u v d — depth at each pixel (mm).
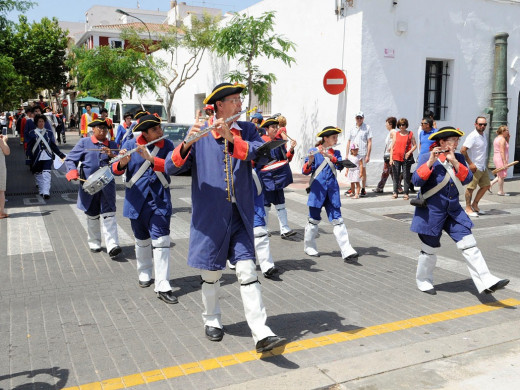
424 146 10078
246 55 15820
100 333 4273
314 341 4109
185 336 4215
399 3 12883
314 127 14672
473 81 14156
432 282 5473
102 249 6992
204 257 3764
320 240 7707
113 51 26172
